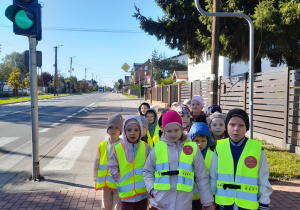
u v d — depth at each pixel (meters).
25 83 60.09
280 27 9.09
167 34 12.12
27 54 5.25
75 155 7.49
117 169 2.99
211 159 2.69
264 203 2.25
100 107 25.80
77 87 110.50
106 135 10.61
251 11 10.78
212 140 3.40
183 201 2.51
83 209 4.04
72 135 10.68
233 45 11.40
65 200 4.39
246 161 2.36
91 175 5.74
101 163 3.42
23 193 4.71
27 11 4.89
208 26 10.40
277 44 9.92
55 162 6.78
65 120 15.70
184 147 2.60
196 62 13.99
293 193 4.51
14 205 4.21
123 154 3.00
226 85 11.74
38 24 5.29
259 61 12.39
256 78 9.33
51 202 4.31
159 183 2.53
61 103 33.25
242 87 10.30
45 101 38.34
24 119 16.47
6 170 6.19
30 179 5.49
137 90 54.00
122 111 21.05
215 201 2.43
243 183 2.32
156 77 55.78
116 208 3.46
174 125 2.60
